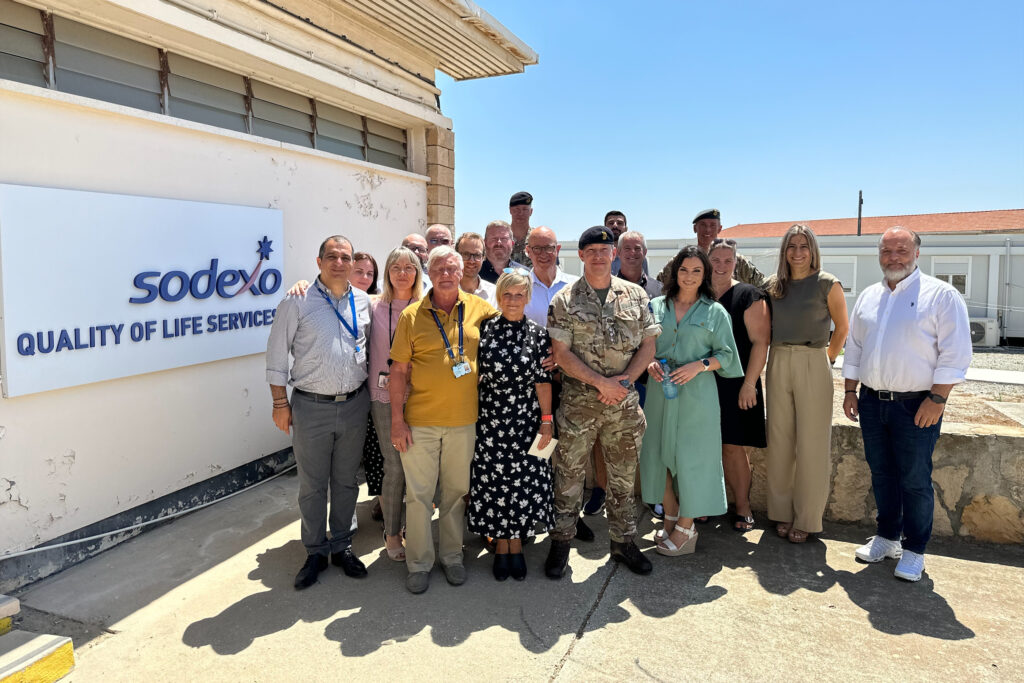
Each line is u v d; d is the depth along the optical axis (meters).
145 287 3.39
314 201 4.81
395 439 2.95
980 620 2.75
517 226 4.91
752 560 3.36
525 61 6.45
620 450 3.14
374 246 5.53
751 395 3.50
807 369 3.43
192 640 2.55
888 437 3.23
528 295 2.99
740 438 3.60
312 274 4.82
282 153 4.48
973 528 3.55
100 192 3.20
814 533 3.71
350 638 2.58
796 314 3.41
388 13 4.97
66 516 3.13
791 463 3.57
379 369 3.23
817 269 3.42
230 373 4.12
